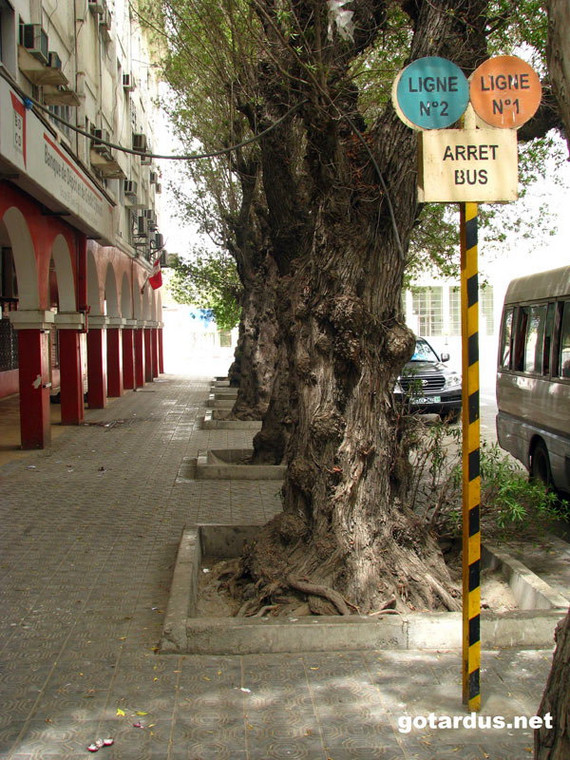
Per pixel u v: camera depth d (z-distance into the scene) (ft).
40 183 36.65
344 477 19.04
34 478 36.17
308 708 13.66
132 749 12.35
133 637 16.93
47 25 45.55
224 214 62.39
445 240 55.06
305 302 20.02
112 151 67.36
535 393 31.73
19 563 22.57
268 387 55.77
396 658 15.62
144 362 101.65
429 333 140.77
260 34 24.31
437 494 23.82
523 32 23.85
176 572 18.99
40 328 44.83
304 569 18.86
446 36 18.29
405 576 18.70
